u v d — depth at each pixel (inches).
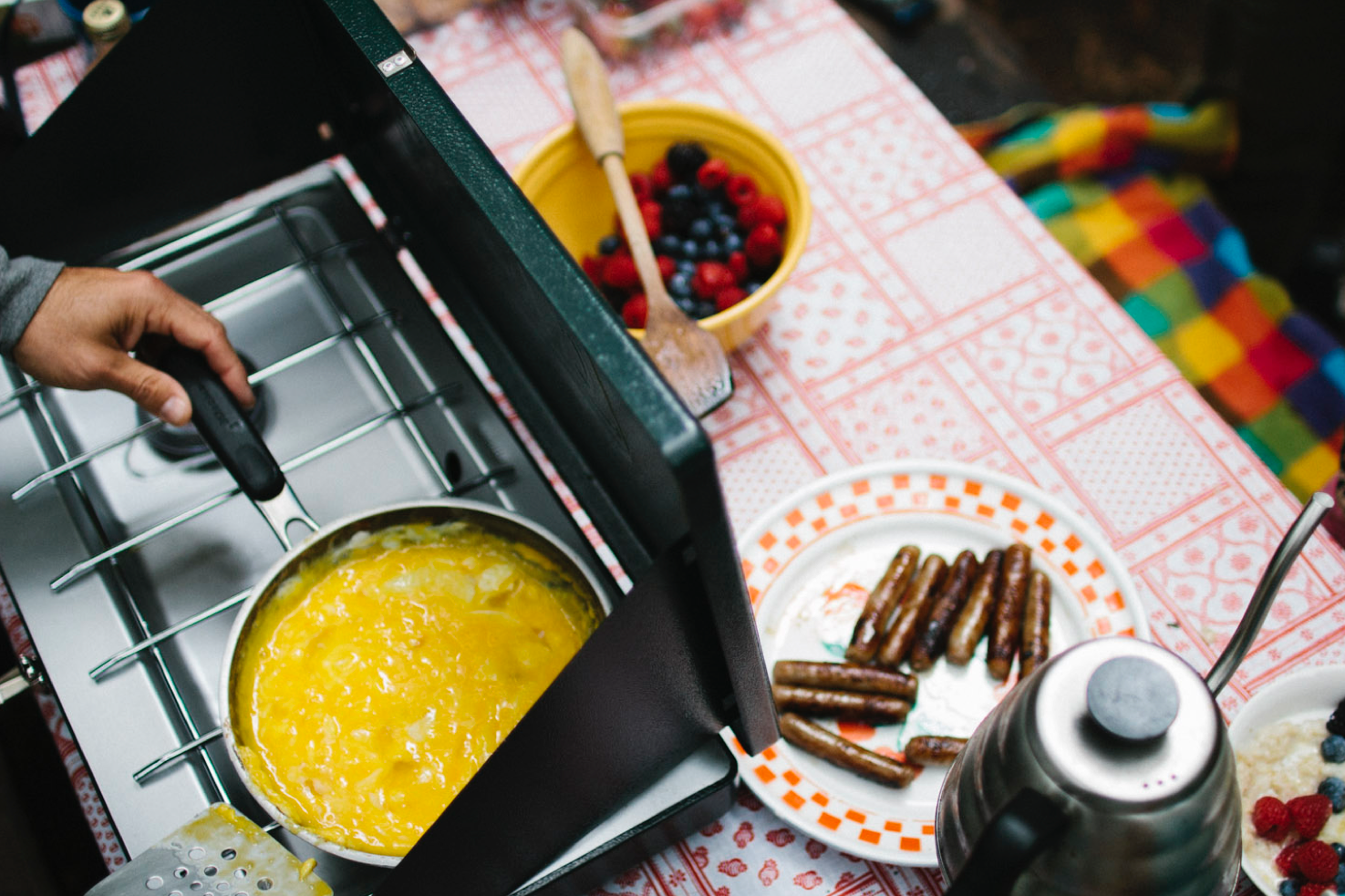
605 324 25.1
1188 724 23.7
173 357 39.9
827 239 54.8
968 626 41.3
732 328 46.6
